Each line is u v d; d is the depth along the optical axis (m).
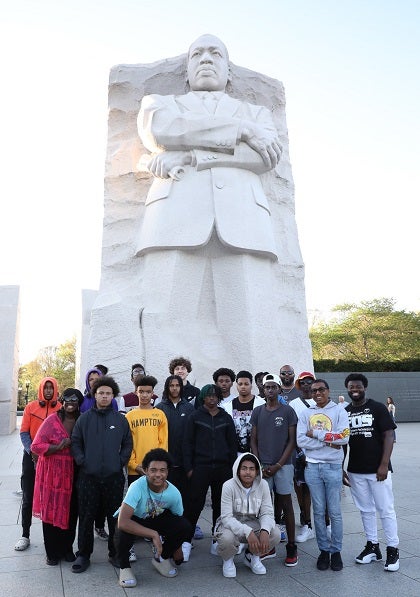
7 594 3.25
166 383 4.57
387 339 30.23
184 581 3.49
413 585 3.39
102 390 3.90
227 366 6.61
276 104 8.25
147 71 7.79
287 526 3.85
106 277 7.11
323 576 3.56
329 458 3.82
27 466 4.30
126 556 3.46
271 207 7.73
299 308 7.61
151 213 6.84
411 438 13.52
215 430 4.15
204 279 6.92
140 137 7.17
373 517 3.89
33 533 4.59
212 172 6.80
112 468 3.77
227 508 3.74
